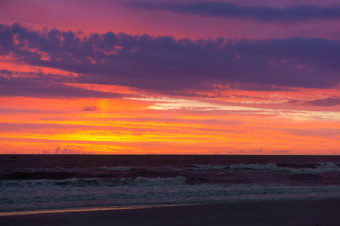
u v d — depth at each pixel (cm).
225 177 3372
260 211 1467
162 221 1242
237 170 4484
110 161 7169
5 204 1549
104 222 1203
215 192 2048
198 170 4375
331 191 2273
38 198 1711
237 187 2344
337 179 3466
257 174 3844
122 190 2088
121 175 3503
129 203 1653
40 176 3152
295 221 1280
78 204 1592
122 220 1241
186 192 2027
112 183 2411
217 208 1521
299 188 2334
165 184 2509
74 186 2248
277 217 1349
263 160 9875
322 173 4206
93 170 4022
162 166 5294
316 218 1347
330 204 1697
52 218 1244
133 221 1230
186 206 1561
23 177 3062
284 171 4481
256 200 1794
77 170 3988
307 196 2009
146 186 2355
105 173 3638
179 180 2670
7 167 4284
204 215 1362
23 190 1978
